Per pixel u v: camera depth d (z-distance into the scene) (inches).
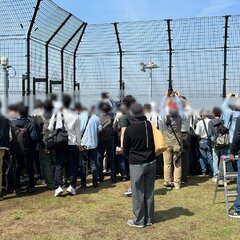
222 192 307.6
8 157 308.3
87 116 319.6
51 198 290.8
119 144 348.8
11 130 290.5
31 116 309.3
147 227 225.3
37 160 340.5
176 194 301.9
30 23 366.9
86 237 210.1
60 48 450.3
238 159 243.8
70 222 234.8
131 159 223.5
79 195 299.6
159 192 308.5
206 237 209.2
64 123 289.6
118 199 287.3
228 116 338.0
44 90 406.9
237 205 245.8
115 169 355.6
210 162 369.7
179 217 243.1
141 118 226.2
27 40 368.8
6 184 308.3
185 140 328.2
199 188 322.3
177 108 314.8
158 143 230.1
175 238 207.9
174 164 320.8
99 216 245.8
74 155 298.0
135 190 223.8
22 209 262.2
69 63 468.4
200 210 258.2
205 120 369.4
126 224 230.2
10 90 372.2
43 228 224.5
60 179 296.2
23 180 336.2
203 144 371.6
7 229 223.3
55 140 283.4
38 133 301.9
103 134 337.4
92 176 339.3
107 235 213.0
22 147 289.1
